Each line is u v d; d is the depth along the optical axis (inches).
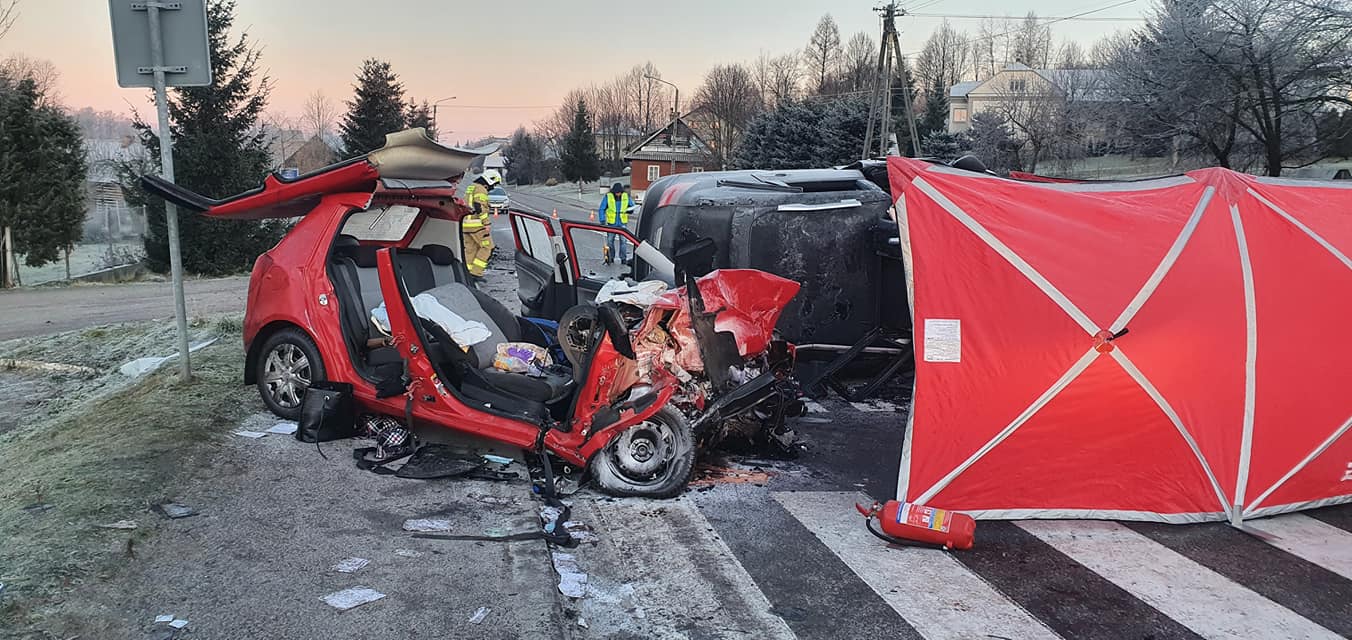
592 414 214.7
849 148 1637.6
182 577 153.9
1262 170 933.2
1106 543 197.0
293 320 247.3
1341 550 195.2
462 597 153.5
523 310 392.8
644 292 219.6
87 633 131.6
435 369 226.7
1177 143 978.1
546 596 155.8
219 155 958.4
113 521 173.2
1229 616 161.0
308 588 153.1
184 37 274.2
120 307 625.6
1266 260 218.1
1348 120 850.8
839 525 202.2
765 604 160.6
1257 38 812.6
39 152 836.6
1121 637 151.8
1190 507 208.1
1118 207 219.5
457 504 200.8
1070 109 1505.9
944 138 1663.4
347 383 242.7
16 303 657.6
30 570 147.6
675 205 330.6
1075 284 205.2
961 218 210.5
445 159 252.1
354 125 1547.7
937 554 187.9
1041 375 202.2
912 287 209.5
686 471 213.6
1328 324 218.1
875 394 328.5
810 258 311.7
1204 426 206.5
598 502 210.5
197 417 249.6
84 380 389.4
